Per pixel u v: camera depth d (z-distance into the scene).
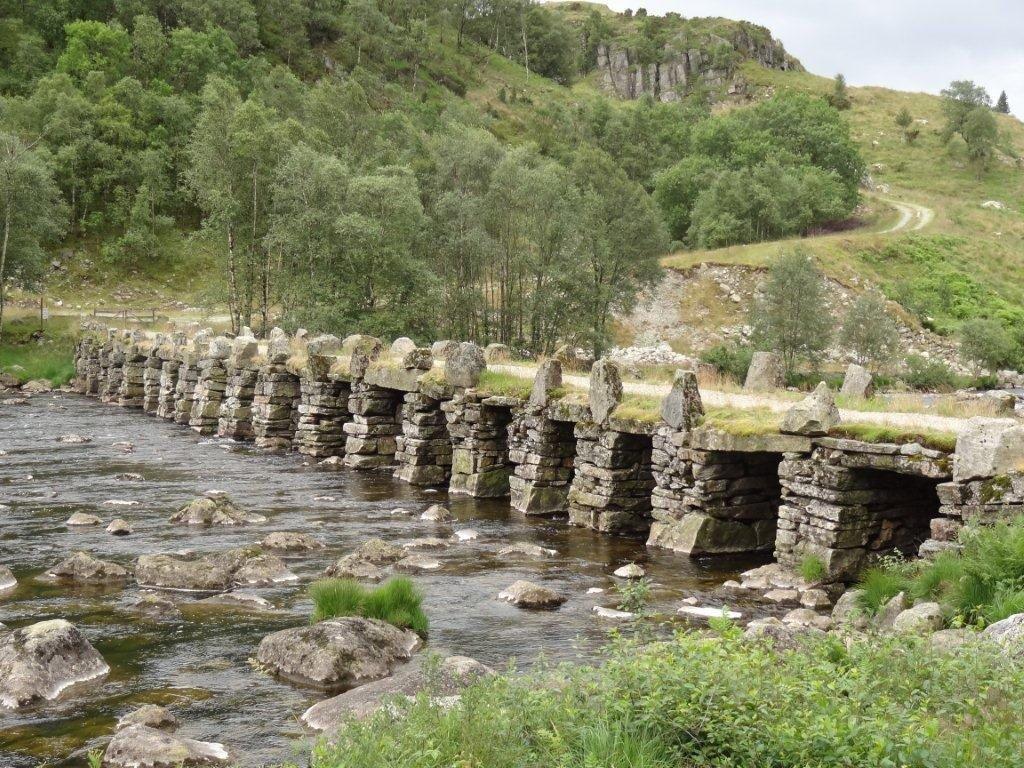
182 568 14.62
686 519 17.62
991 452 12.32
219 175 53.28
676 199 106.50
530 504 21.48
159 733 8.38
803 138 121.56
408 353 26.27
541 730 6.49
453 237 51.75
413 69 152.25
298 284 46.81
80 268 80.44
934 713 7.12
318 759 6.60
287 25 140.75
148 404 44.28
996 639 8.68
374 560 16.41
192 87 109.75
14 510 20.72
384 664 10.61
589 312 52.19
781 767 6.29
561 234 51.41
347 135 72.31
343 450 30.59
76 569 14.94
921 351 74.19
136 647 11.52
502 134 132.88
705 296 74.62
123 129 89.75
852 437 14.81
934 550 12.40
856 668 7.66
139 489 23.94
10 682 9.70
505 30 197.12
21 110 90.62
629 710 6.82
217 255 59.09
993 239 107.81
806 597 13.84
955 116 159.62
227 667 10.79
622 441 19.56
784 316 61.19
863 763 5.98
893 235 96.81
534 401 21.91
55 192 69.00
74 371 57.03
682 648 7.76
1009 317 83.38
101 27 107.06
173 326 54.31
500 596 14.13
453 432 24.50
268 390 32.84
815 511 15.06
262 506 22.12
